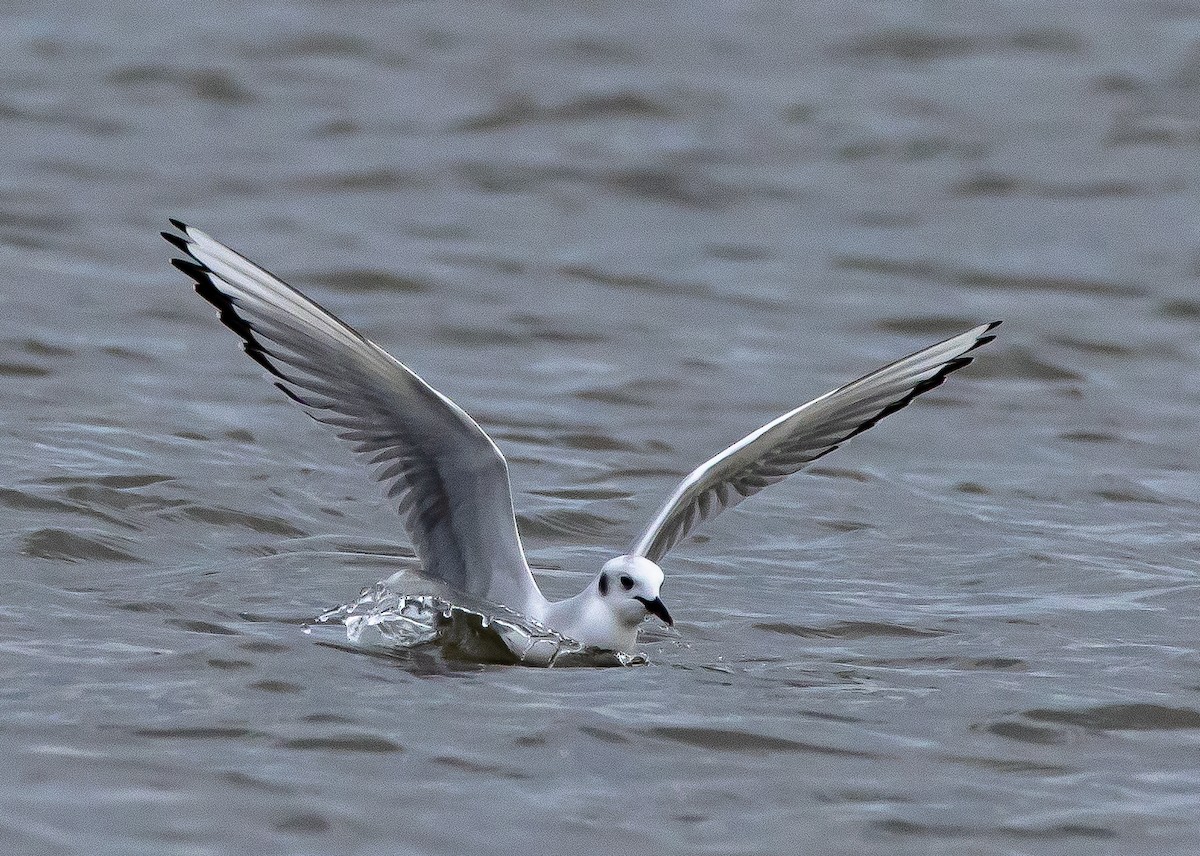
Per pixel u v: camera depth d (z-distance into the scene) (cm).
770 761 922
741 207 2612
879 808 866
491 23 3350
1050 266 2411
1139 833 847
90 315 1972
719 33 3334
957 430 1783
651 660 1090
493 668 1048
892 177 2738
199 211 2459
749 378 1930
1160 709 1022
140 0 3450
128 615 1109
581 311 2162
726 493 1113
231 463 1476
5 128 2748
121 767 865
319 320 1009
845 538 1411
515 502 1470
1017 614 1216
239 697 968
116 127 2789
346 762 888
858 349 2069
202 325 1975
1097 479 1611
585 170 2711
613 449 1662
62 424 1556
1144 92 3061
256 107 2912
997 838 838
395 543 1313
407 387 1011
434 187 2623
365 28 3300
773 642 1145
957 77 3147
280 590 1182
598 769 898
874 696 1035
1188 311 2248
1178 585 1294
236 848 787
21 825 794
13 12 3338
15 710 931
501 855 796
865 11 3466
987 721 996
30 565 1195
